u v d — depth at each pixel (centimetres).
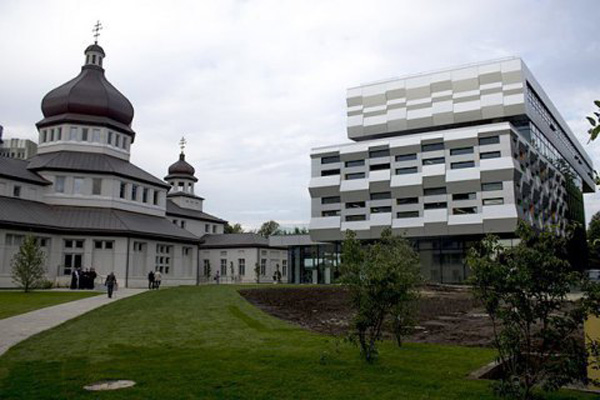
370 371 986
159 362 1068
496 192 5431
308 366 1027
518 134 5706
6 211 4291
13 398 779
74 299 2861
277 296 3195
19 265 3600
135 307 2372
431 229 5638
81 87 5653
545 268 690
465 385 872
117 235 4853
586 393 838
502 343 725
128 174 5478
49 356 1146
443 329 1756
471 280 756
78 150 5541
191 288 4138
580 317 691
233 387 855
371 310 1080
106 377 925
